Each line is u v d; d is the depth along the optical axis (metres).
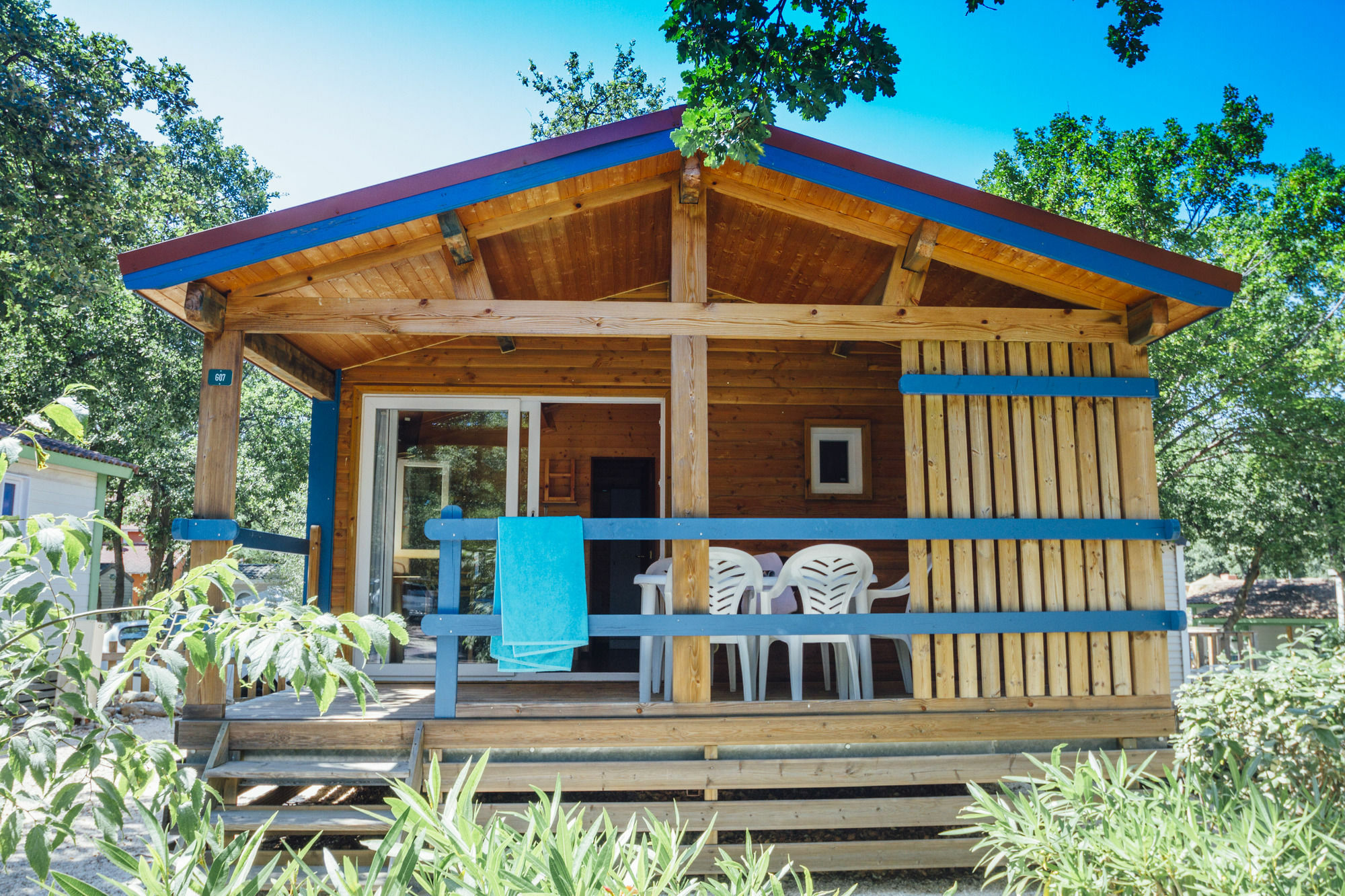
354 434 6.91
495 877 1.92
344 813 4.16
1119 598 4.94
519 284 6.51
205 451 4.61
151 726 8.71
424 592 6.80
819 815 4.54
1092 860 3.06
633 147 4.61
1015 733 4.72
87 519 2.07
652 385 7.07
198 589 2.02
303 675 1.84
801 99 4.09
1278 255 16.36
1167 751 4.81
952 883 4.59
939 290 5.86
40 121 12.01
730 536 4.68
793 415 7.21
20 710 1.87
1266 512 16.73
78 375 17.78
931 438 4.95
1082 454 5.03
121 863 1.73
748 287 6.93
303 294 5.37
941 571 4.86
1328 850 2.97
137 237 14.07
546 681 6.71
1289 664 4.64
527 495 6.93
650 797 5.28
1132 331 5.05
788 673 6.90
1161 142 16.02
